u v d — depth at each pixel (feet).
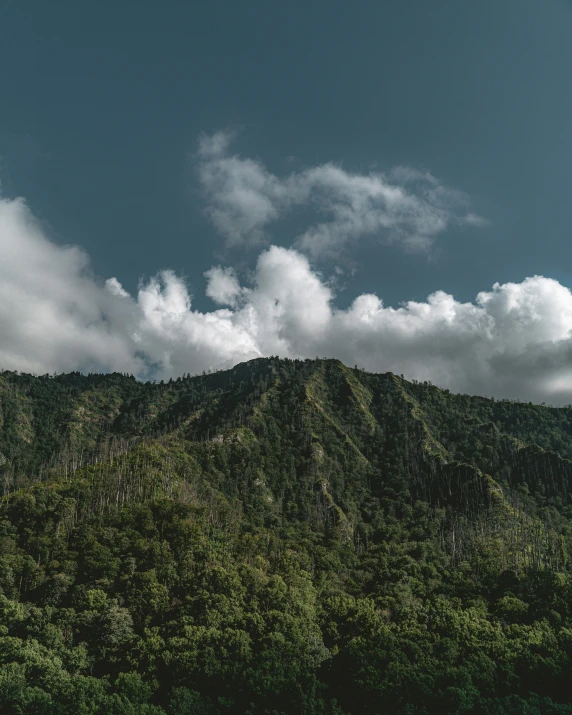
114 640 331.16
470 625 354.95
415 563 520.83
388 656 308.60
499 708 256.32
